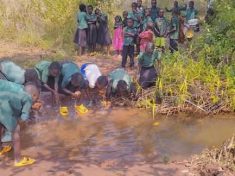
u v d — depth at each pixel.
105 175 6.24
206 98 8.73
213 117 8.54
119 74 9.16
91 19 12.67
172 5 16.11
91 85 9.12
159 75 9.03
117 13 14.66
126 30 11.24
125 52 11.25
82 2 13.84
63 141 7.41
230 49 9.37
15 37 13.45
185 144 7.37
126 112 8.66
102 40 12.94
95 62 11.86
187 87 8.82
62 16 13.56
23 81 8.16
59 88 8.93
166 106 8.71
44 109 8.69
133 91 9.03
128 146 7.27
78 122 8.17
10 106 6.43
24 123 8.04
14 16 13.69
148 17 12.23
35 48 12.88
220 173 6.16
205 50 9.44
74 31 13.45
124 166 6.55
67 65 9.02
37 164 6.59
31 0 13.73
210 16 12.10
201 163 6.48
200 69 8.94
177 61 9.18
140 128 7.98
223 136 7.70
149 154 6.99
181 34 12.59
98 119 8.32
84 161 6.71
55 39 13.27
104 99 9.09
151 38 9.80
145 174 6.27
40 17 13.71
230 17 9.75
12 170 6.41
